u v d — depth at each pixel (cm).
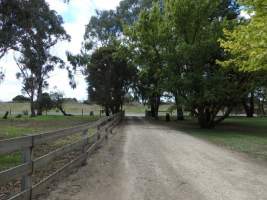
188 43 3341
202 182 996
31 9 1823
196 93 3238
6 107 9631
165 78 3419
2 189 881
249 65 1589
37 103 6406
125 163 1296
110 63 4928
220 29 3128
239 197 846
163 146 1817
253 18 1484
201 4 3266
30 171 735
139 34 3591
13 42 2038
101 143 1881
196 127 3462
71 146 1070
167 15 3509
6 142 622
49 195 840
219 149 1738
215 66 3244
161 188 924
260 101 7112
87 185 948
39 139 786
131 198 830
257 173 1134
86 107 9344
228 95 3175
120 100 5103
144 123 4072
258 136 2469
